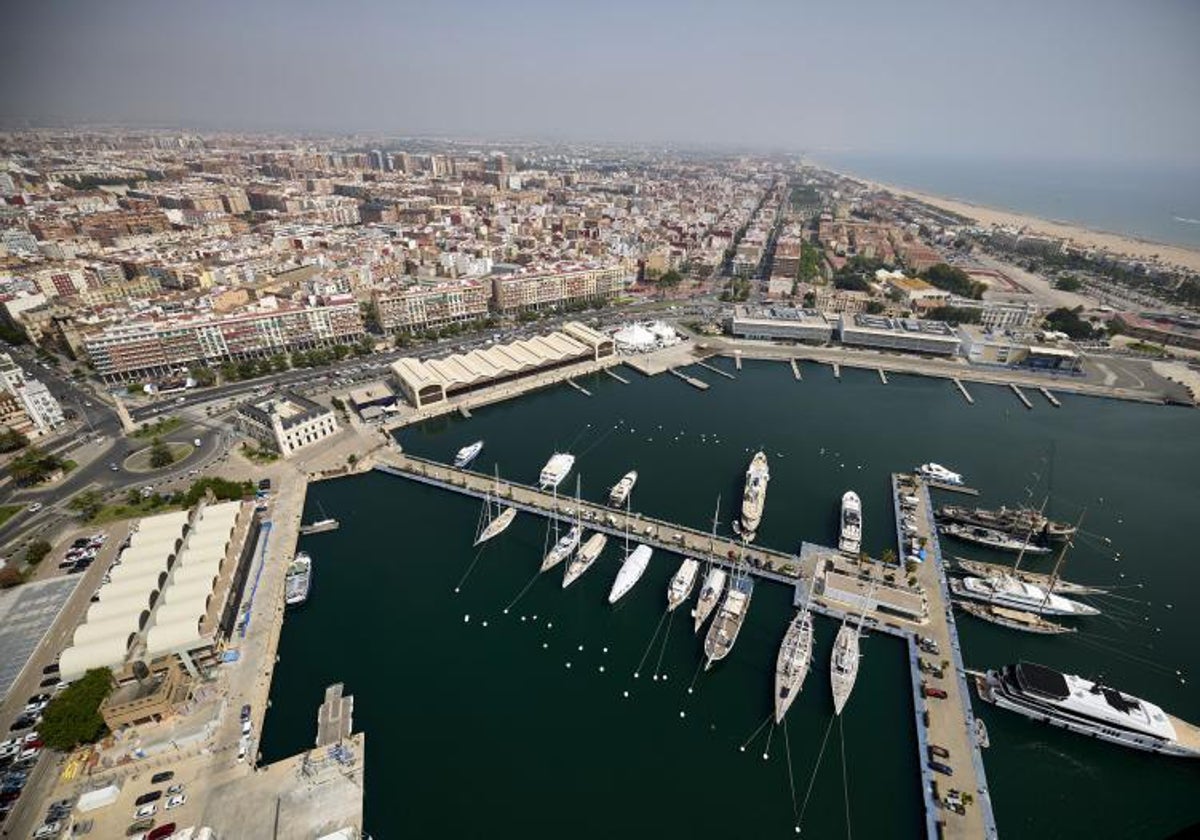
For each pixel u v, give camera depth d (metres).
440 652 183.12
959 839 133.00
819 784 147.75
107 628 164.62
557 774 149.25
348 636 188.00
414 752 153.00
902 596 196.62
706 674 176.88
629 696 170.25
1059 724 160.88
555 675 176.38
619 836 136.62
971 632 191.50
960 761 149.25
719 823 139.75
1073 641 189.88
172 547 199.88
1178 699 171.50
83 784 141.00
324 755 149.62
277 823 134.25
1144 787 148.75
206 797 138.75
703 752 155.25
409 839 134.12
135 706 151.00
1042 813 142.25
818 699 169.00
